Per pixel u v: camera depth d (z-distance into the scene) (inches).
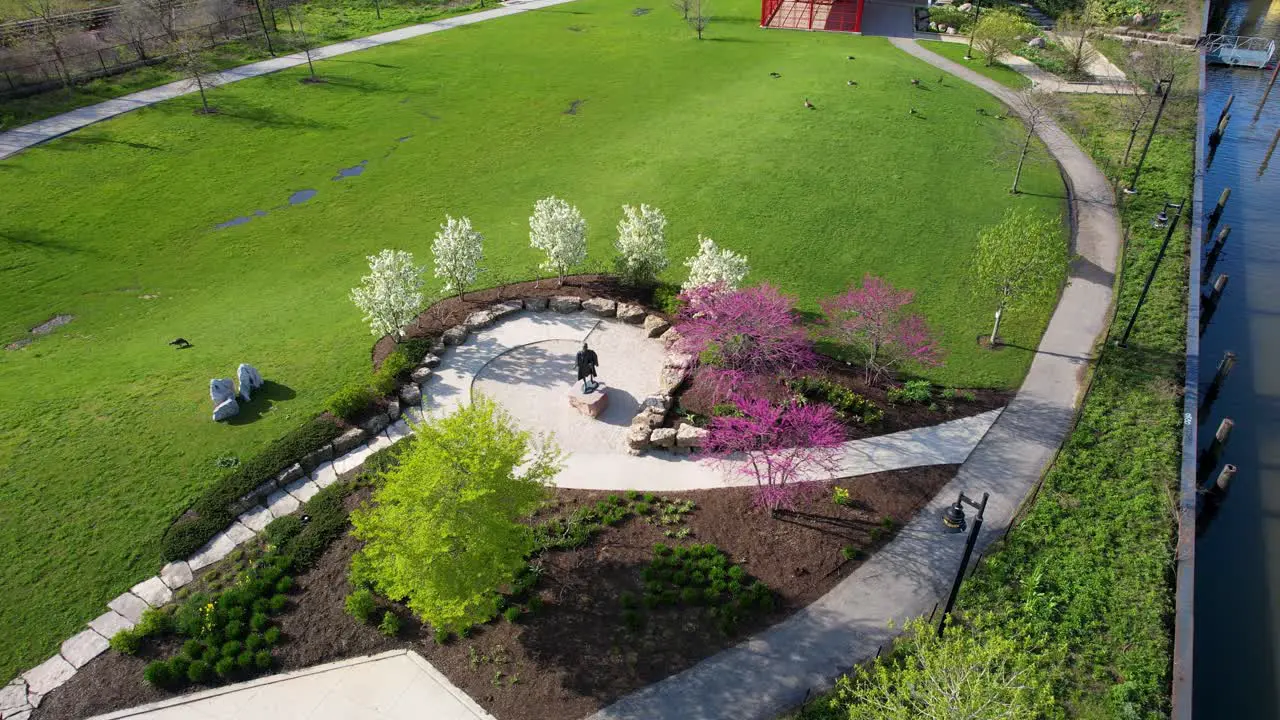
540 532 1039.0
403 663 894.4
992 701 700.7
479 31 3198.8
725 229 1791.3
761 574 1001.5
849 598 971.9
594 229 1793.8
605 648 909.8
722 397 1259.2
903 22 3346.5
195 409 1231.5
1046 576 989.8
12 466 1111.6
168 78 2571.4
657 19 3383.4
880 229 1806.1
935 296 1579.7
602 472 1145.4
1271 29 3348.9
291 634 920.3
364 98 2503.7
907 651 880.3
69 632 912.3
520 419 1235.9
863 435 1226.0
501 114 2416.3
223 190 1959.9
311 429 1183.6
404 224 1836.9
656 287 1551.4
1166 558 1017.5
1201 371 1485.0
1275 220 2006.6
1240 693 959.0
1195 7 3334.2
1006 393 1326.3
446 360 1364.4
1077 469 1162.0
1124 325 1492.4
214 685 871.7
